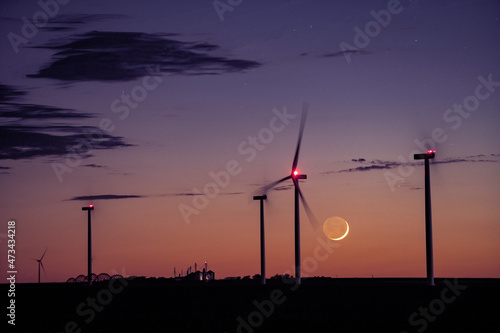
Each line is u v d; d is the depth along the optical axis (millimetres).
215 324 51594
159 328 50344
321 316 54938
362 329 48219
